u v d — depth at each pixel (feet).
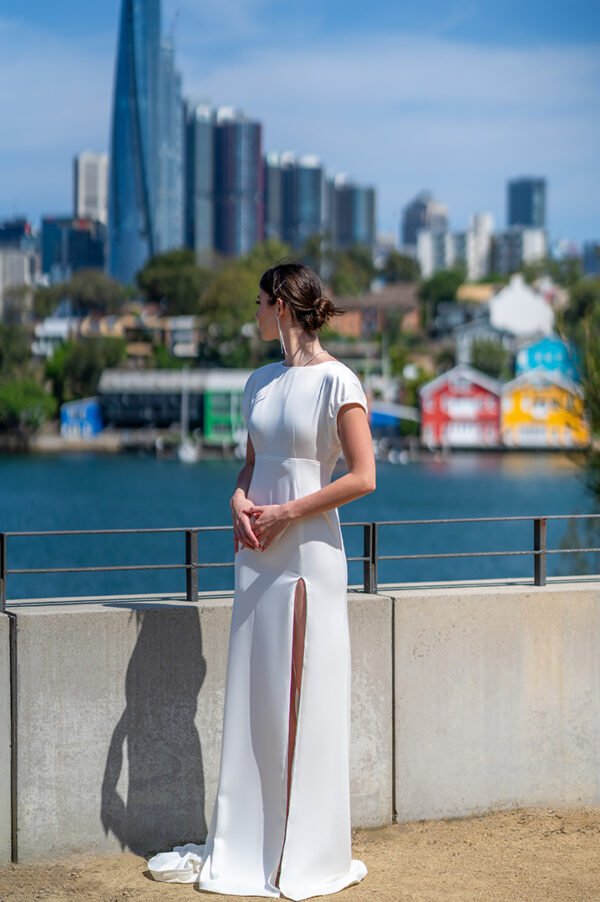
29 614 13.92
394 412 390.01
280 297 13.14
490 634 15.99
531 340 443.32
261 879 13.07
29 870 13.84
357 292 552.41
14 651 13.85
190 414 418.72
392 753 15.57
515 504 235.61
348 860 13.37
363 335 521.65
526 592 16.19
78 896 13.07
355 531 198.70
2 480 297.94
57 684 14.05
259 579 13.14
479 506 232.53
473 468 346.33
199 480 303.89
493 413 385.29
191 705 14.67
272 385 13.37
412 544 177.58
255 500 13.32
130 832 14.44
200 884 13.14
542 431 385.50
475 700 15.94
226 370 442.91
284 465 13.07
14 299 498.69
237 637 13.30
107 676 14.28
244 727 13.23
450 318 533.14
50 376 453.58
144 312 500.74
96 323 474.49
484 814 16.05
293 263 13.25
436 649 15.72
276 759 13.07
